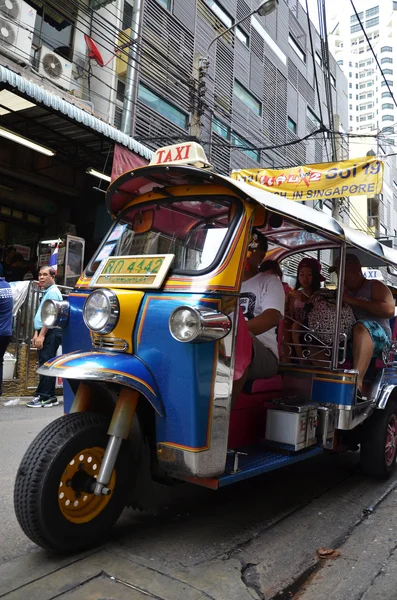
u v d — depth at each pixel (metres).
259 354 3.33
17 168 10.66
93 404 2.92
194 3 14.40
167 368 2.61
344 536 3.13
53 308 3.09
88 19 10.98
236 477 2.75
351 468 4.72
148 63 12.26
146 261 2.93
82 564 2.52
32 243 11.93
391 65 99.44
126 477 2.73
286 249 4.63
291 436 3.21
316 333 4.12
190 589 2.35
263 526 3.21
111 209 3.48
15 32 9.09
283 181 10.28
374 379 4.41
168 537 2.94
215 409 2.64
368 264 5.09
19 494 2.41
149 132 12.28
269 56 18.80
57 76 9.95
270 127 18.58
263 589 2.45
